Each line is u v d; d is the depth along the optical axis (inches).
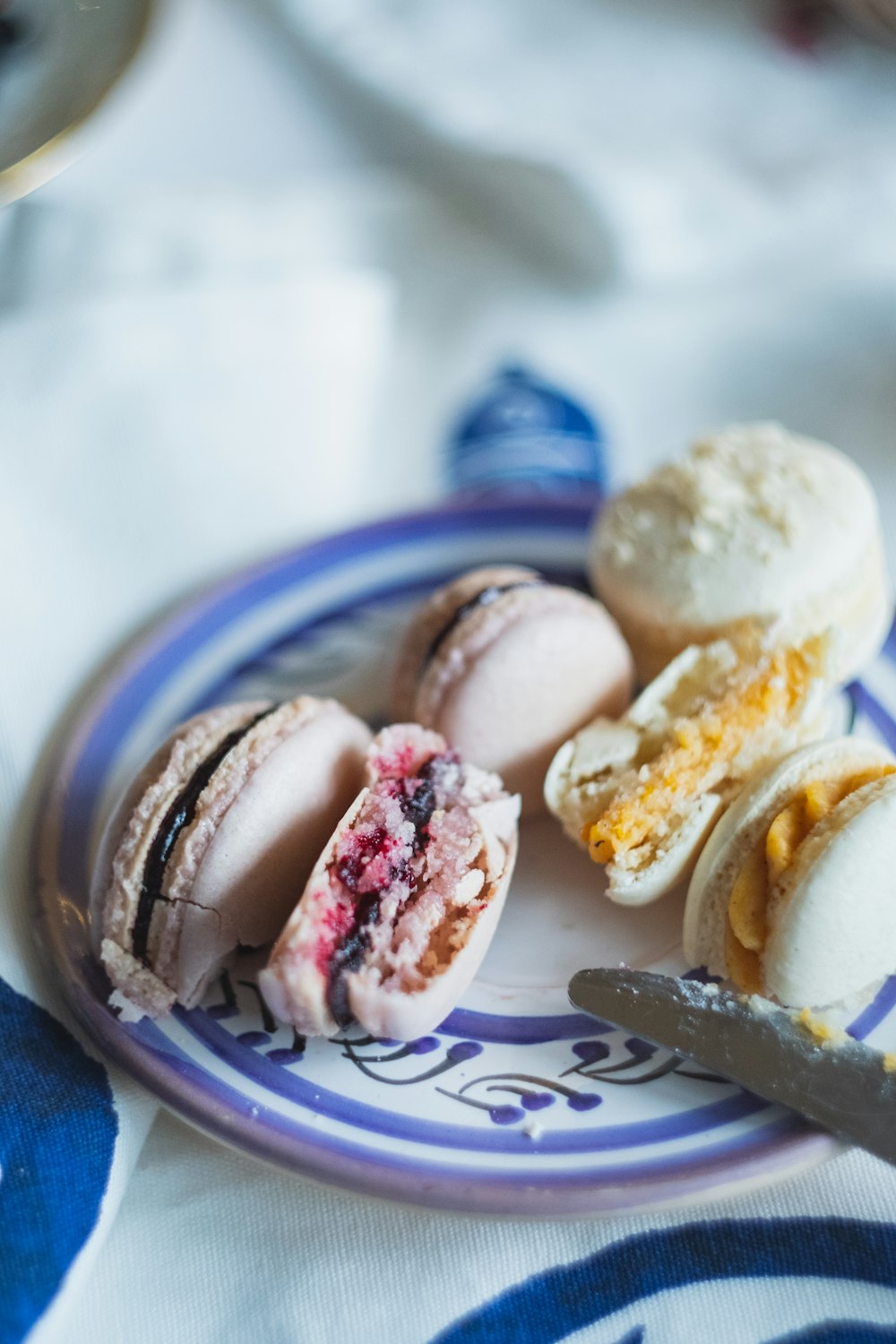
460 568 13.3
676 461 12.5
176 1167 10.3
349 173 16.0
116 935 10.6
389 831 10.6
